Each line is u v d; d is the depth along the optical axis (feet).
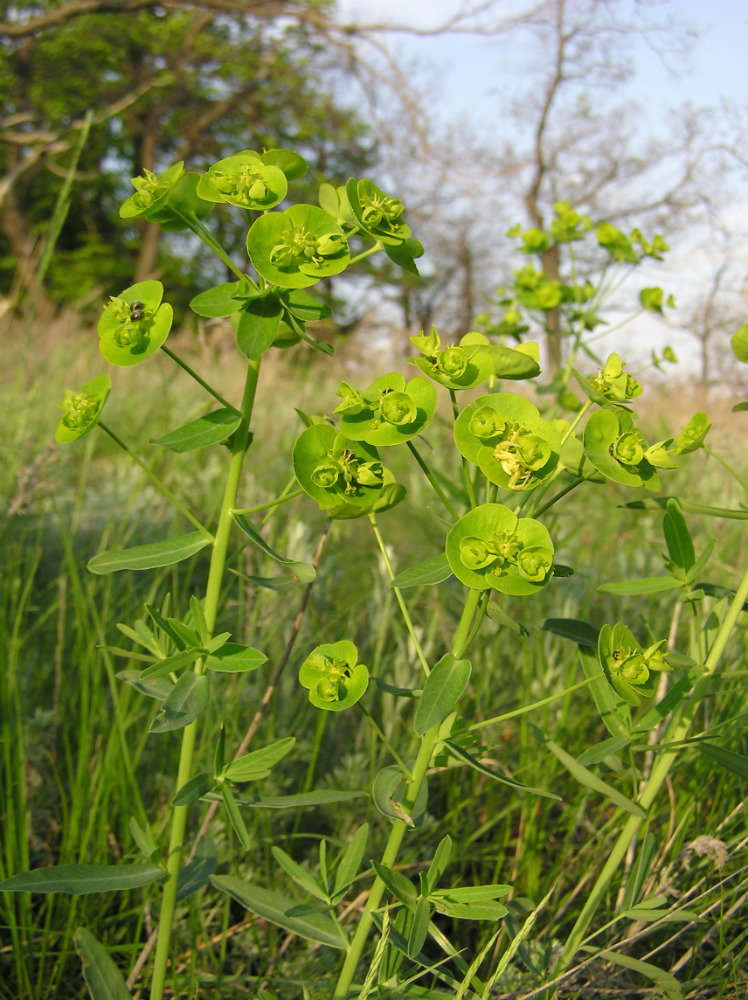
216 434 0.61
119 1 7.52
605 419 0.58
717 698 1.01
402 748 1.10
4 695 0.97
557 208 1.56
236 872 0.88
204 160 11.71
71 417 0.61
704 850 0.75
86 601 1.18
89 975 0.62
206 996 0.80
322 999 0.75
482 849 0.97
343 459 0.61
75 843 0.87
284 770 1.05
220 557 0.63
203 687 0.60
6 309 2.02
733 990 0.77
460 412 0.59
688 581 0.69
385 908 0.62
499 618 0.55
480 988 0.62
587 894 0.88
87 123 1.32
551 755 0.99
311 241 0.61
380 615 1.24
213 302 0.61
